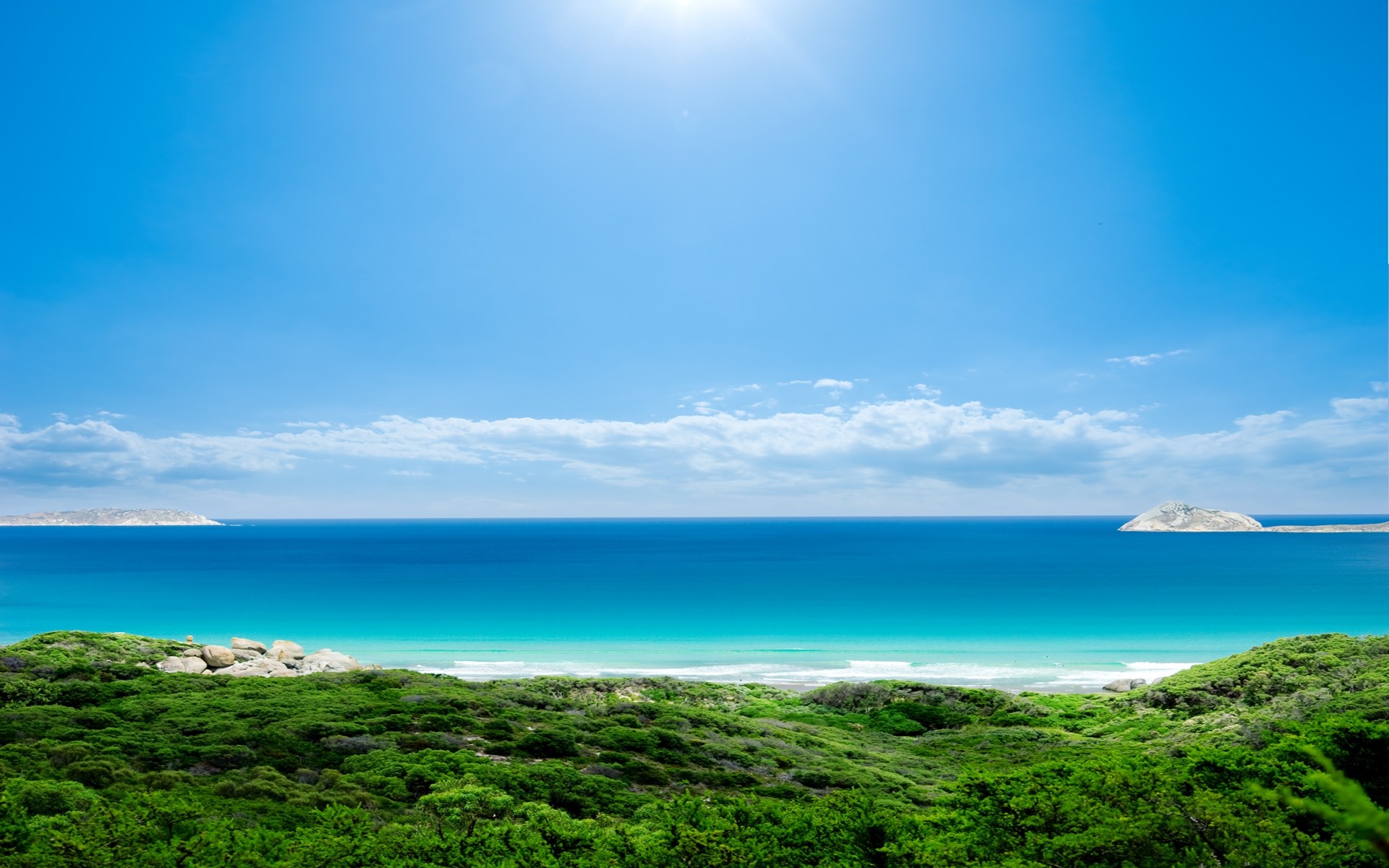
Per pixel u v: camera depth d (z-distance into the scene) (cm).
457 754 2503
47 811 1688
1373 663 3750
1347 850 1005
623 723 3322
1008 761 3266
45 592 10525
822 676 5825
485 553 19300
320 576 12762
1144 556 18138
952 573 13638
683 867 1318
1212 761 1370
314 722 2773
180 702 3047
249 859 1311
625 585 11656
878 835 1438
